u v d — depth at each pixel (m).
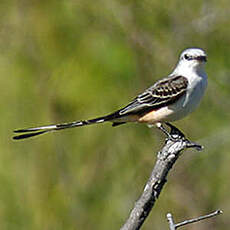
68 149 15.09
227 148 16.23
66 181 14.95
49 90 15.24
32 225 14.62
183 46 16.39
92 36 15.86
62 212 14.80
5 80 15.31
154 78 15.87
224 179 16.31
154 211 15.98
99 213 14.99
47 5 15.82
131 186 15.22
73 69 15.38
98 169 15.16
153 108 11.20
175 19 16.50
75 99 15.17
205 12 16.56
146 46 16.08
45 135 15.04
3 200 14.65
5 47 15.58
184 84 11.06
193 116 16.30
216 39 16.53
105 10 16.12
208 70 16.50
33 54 15.58
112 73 15.36
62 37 15.73
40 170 14.91
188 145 8.59
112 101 15.31
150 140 15.47
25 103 15.18
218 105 16.36
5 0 15.76
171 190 16.17
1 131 15.00
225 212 16.19
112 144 15.29
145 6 16.31
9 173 14.80
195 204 16.17
